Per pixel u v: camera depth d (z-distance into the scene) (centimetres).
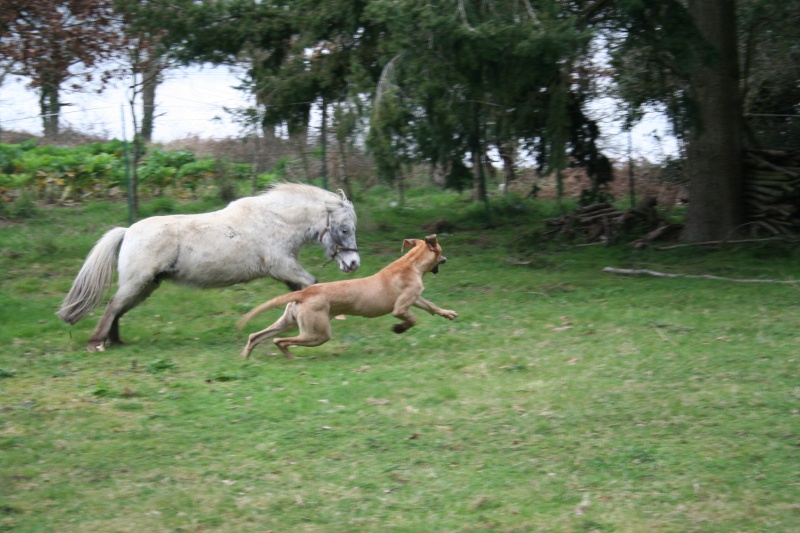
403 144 1551
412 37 1331
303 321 902
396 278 931
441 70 1355
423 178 2484
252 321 1135
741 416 689
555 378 818
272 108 1742
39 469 608
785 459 601
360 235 1844
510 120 1593
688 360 859
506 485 572
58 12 1823
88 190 2056
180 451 643
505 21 1290
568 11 1518
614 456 617
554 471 595
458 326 1066
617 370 837
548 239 1766
